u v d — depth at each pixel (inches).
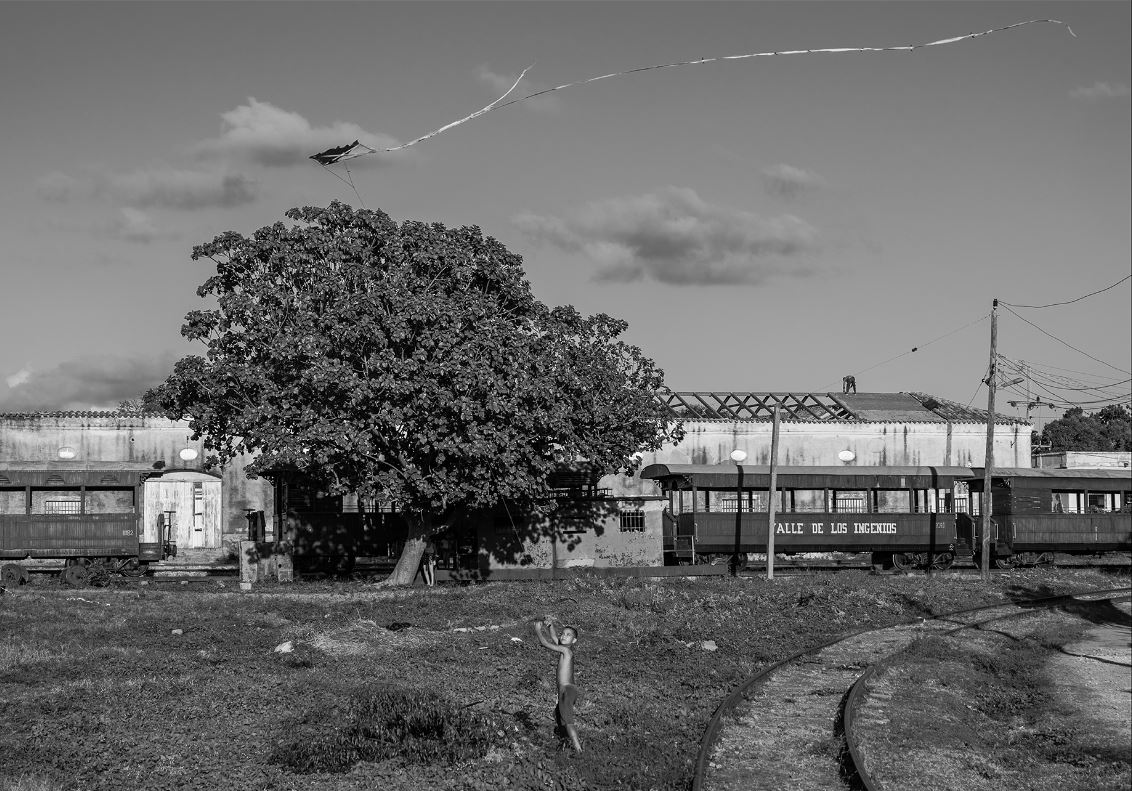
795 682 864.3
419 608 1189.1
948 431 2207.2
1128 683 946.1
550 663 894.4
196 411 1272.1
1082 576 1679.4
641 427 1403.8
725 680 865.5
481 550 1518.2
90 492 1482.5
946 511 1749.5
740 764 603.8
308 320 1240.2
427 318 1237.1
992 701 870.4
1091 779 638.5
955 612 1298.0
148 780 537.0
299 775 552.4
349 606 1197.7
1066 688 918.4
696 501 1646.2
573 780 550.0
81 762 565.0
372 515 1553.9
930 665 960.9
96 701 705.0
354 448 1214.3
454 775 557.6
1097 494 1835.6
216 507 1982.0
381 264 1323.8
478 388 1236.5
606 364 1390.3
